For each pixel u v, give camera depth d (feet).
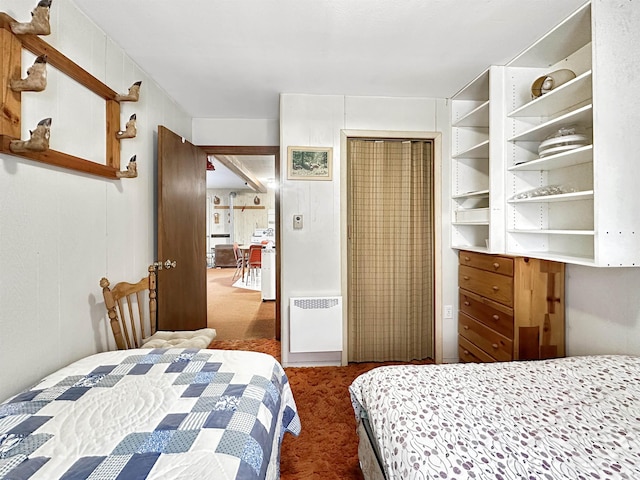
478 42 6.58
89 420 3.32
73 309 5.36
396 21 5.89
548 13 5.69
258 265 23.44
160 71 7.86
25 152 4.10
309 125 9.12
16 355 4.26
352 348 9.55
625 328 5.61
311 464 5.41
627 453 2.93
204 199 11.10
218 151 11.51
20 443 2.97
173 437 3.06
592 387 4.09
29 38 4.32
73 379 4.21
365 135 9.23
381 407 3.89
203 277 10.91
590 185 6.23
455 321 9.63
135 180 7.52
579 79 5.24
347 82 8.42
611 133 4.87
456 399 3.83
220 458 2.81
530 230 6.68
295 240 9.16
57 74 4.99
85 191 5.69
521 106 7.34
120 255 6.87
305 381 8.32
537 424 3.34
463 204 9.53
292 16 5.74
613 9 4.89
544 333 6.88
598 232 4.89
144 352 5.16
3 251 4.07
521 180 7.37
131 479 2.55
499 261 7.34
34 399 3.71
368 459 4.56
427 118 9.41
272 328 12.65
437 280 9.55
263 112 10.90
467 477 2.69
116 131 6.46
